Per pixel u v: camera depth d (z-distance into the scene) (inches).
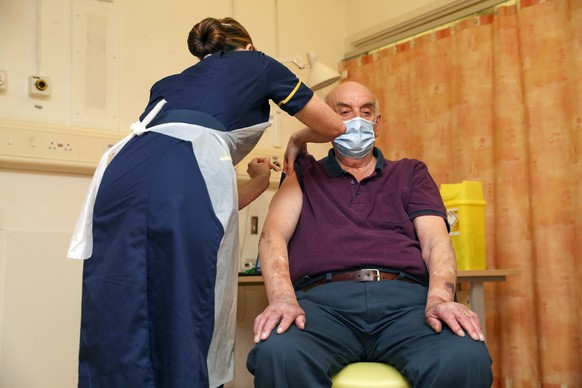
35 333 89.7
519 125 99.3
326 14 133.8
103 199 53.4
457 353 46.9
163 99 57.4
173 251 48.7
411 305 56.6
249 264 110.3
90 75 98.3
